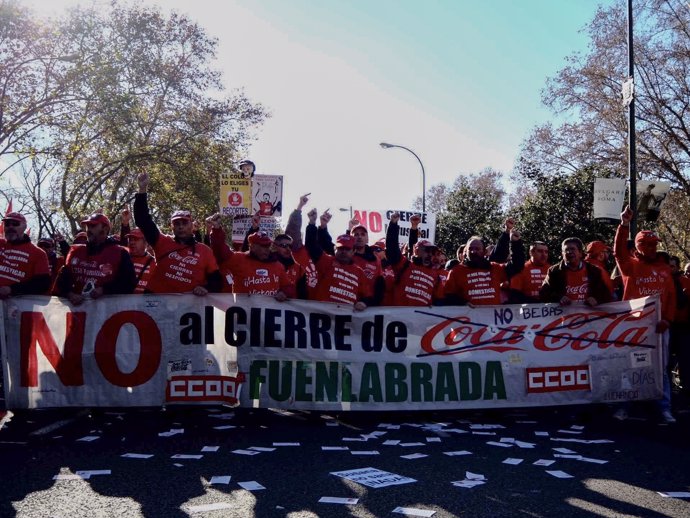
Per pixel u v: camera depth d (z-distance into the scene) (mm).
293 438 6613
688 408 8797
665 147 25734
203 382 7438
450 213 33469
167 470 5398
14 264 7848
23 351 7340
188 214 7738
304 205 9570
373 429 7125
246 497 4750
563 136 27906
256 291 7973
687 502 4766
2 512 4406
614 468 5652
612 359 7945
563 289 8203
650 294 8492
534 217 21750
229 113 30344
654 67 25188
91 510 4457
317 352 7688
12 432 6746
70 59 22391
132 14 26125
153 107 28922
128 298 7457
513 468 5602
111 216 29625
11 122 22312
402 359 7812
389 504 4633
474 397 7828
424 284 8969
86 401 7324
